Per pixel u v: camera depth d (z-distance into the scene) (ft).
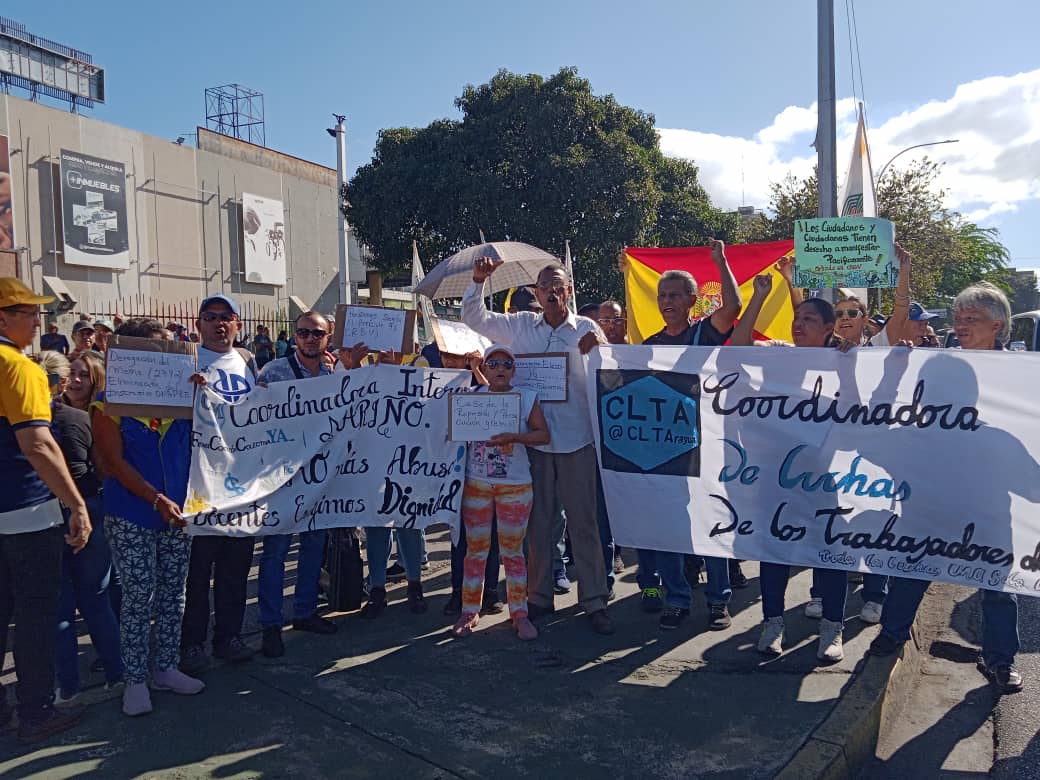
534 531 17.48
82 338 27.17
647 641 16.16
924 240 85.30
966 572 13.74
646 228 75.51
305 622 16.62
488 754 11.71
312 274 111.86
